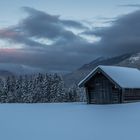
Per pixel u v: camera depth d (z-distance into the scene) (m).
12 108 34.41
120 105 36.75
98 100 45.56
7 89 102.00
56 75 95.56
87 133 12.14
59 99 92.06
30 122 17.28
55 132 12.63
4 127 14.84
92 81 46.31
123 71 48.25
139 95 47.75
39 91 94.50
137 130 12.82
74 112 25.25
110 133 12.01
